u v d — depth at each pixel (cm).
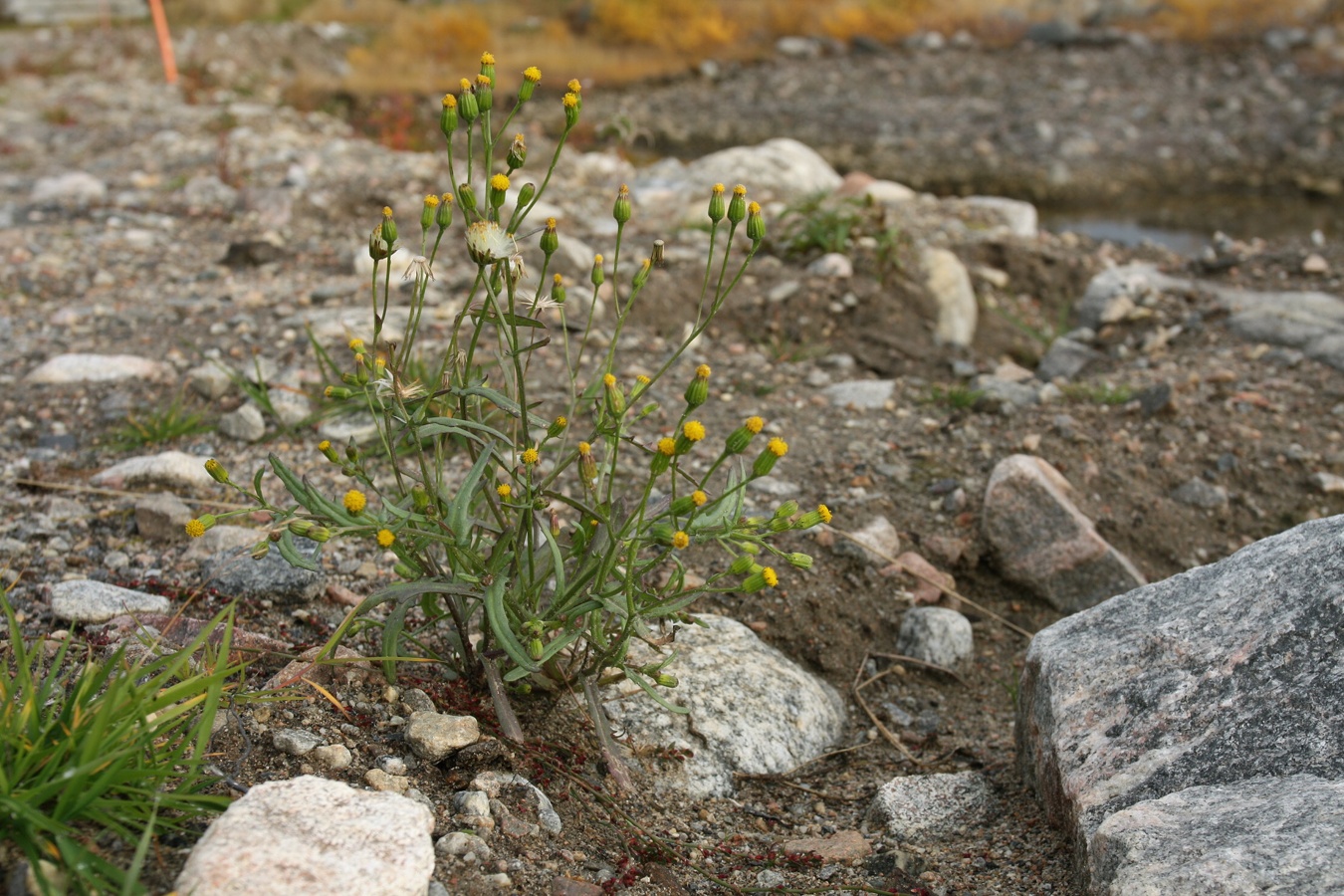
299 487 91
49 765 85
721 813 98
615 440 92
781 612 111
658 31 410
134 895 83
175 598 104
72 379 127
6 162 223
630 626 92
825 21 418
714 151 323
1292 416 129
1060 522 116
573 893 90
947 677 111
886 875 95
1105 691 95
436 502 94
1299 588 94
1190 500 121
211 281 160
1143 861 86
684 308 154
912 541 118
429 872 86
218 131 248
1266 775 90
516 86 362
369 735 94
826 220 170
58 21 417
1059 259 177
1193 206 279
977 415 132
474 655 98
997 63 385
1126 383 138
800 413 132
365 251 162
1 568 105
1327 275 170
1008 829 97
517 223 92
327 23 425
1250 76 356
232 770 90
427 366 126
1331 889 83
